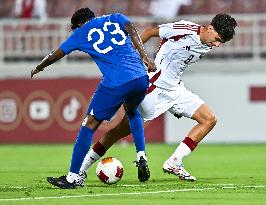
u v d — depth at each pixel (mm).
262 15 62938
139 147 28938
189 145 31312
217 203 23500
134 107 28594
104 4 67000
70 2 67625
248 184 29875
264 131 58438
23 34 63656
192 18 61312
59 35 63344
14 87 59500
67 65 62719
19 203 23250
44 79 59219
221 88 58594
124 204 23109
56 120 59125
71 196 25125
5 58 64875
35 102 59344
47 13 67750
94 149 29828
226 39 30703
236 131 58719
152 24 61625
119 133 29906
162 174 34781
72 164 27453
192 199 24469
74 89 59062
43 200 24000
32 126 59344
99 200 24047
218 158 45312
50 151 51594
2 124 59656
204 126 31516
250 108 58438
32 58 64500
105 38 27500
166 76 31719
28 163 42000
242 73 59531
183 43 31203
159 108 31953
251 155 47469
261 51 62719
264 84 58281
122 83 27172
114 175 29047
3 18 67188
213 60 62406
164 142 58875
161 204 23172
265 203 23578
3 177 33219
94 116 27375
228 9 66000
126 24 27562
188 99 31938
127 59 27453
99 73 62719
